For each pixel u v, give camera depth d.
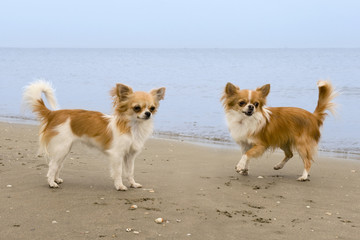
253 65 12.43
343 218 1.76
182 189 1.98
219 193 1.96
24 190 1.87
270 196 1.95
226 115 2.24
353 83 6.45
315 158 2.60
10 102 4.87
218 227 1.66
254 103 2.17
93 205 1.77
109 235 1.58
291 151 2.30
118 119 1.91
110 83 6.89
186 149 2.72
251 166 2.41
